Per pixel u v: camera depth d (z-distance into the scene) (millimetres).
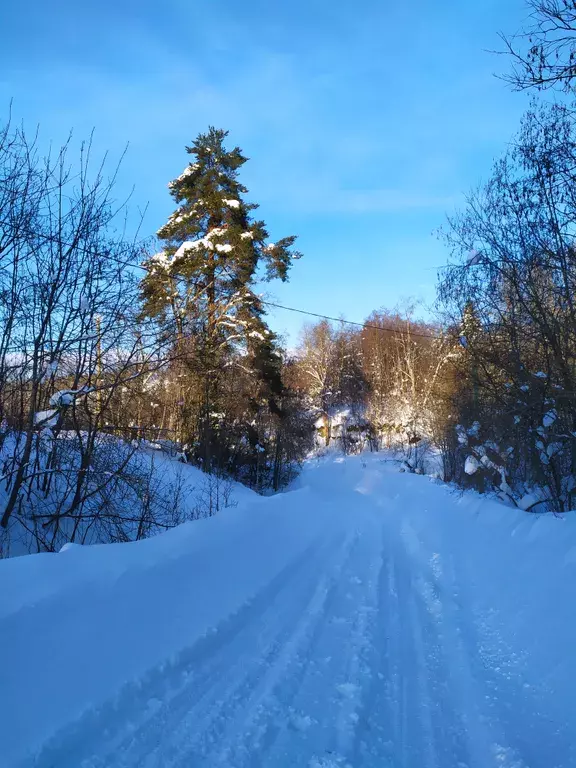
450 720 3559
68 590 4098
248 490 20828
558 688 3750
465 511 10680
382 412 41406
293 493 14000
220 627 4684
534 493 11148
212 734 3176
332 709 3564
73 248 8633
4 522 8492
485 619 5453
